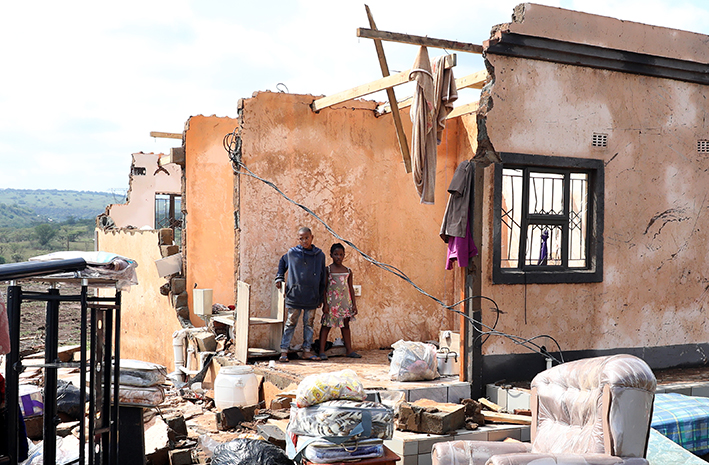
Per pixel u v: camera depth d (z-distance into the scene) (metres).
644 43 8.02
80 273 3.59
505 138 7.32
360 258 9.89
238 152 9.19
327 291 8.99
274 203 9.38
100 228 15.55
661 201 8.33
